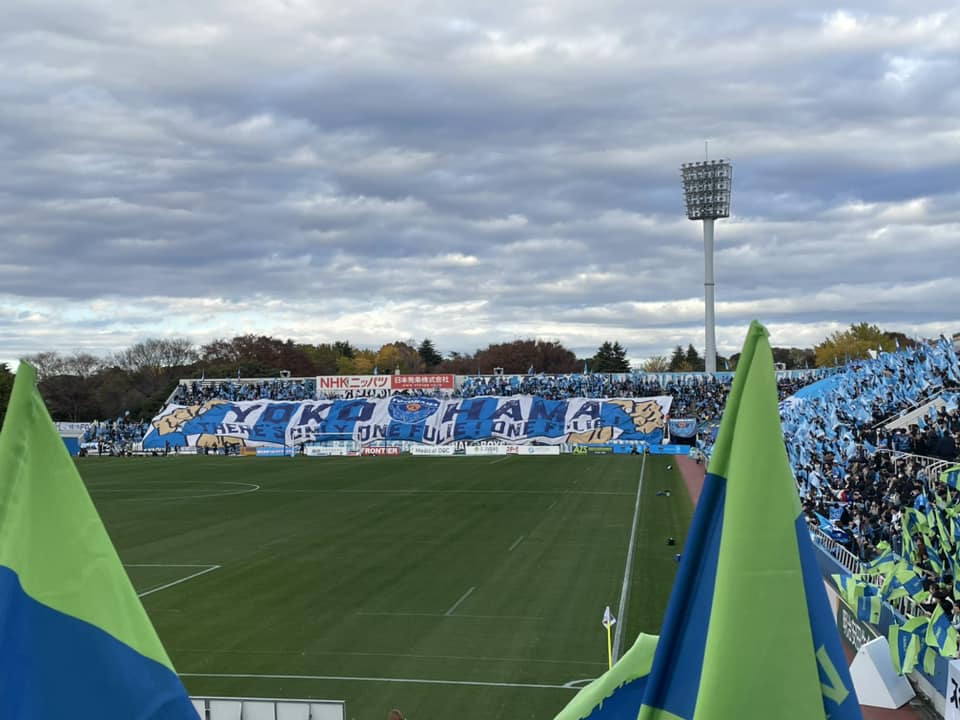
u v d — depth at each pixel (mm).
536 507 53500
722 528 5453
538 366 189500
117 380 157000
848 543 30703
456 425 100438
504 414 100562
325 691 22641
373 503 56750
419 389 115000
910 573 21172
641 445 95000
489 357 191125
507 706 21438
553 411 100062
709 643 5195
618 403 99688
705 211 128375
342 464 85125
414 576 35438
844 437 40750
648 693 5672
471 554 39562
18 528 5312
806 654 5117
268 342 179250
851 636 25219
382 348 194250
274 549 41656
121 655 5438
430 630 27844
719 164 127250
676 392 111250
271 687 22984
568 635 27062
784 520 5262
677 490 60375
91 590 5449
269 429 103250
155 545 43125
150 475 76938
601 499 56438
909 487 29297
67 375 158500
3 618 5141
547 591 32562
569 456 89938
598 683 8750
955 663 17047
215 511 54406
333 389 116625
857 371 63438
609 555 38625
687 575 5637
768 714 5055
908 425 46656
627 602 30703
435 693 22391
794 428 54656
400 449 97625
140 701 5422
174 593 33344
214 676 23875
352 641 26844
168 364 177875
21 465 5395
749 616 5145
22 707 5152
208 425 104812
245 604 31547
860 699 20859
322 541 43500
